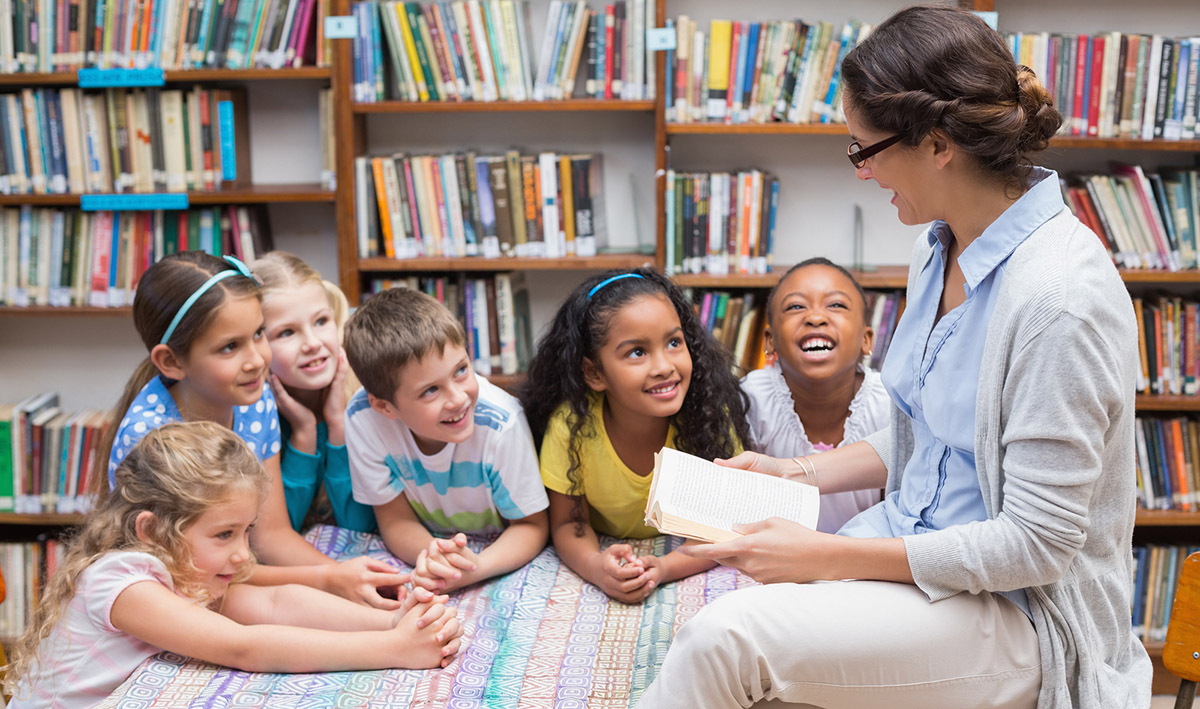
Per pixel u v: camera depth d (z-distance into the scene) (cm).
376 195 268
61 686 151
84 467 276
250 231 274
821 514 191
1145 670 130
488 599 171
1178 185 256
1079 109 255
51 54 262
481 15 258
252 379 179
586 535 185
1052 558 114
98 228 271
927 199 122
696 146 283
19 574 282
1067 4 272
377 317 170
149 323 176
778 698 126
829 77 259
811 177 284
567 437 183
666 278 184
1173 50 250
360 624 159
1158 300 263
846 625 120
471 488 185
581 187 269
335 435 204
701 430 184
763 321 270
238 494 155
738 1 274
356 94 262
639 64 260
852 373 197
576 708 138
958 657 121
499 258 268
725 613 121
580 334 177
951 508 129
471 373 173
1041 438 111
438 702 140
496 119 285
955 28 114
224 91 269
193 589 156
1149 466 267
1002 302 115
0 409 285
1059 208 117
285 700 141
